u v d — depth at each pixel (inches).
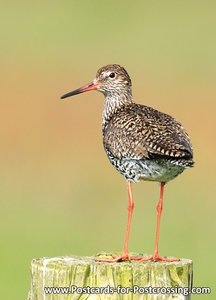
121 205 655.1
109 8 1375.5
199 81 984.3
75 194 682.8
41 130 824.9
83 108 882.1
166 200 664.4
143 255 304.7
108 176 728.3
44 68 1032.2
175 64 1057.5
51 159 762.8
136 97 914.1
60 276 249.3
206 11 1343.5
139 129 309.7
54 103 898.7
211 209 644.7
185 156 294.8
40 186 705.0
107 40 1178.6
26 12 1347.2
